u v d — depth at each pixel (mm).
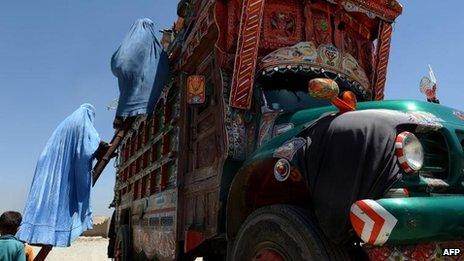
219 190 4355
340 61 4887
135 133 9398
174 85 6551
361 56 5641
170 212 6035
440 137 2988
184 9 6301
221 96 4578
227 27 4746
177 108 6234
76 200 4742
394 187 2615
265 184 3801
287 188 3695
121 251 8617
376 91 5590
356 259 2844
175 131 6219
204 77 5059
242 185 3740
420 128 2855
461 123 3182
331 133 2887
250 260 3383
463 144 3066
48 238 4363
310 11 4875
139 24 6168
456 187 2871
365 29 5719
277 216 3135
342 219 2643
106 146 5379
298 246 2916
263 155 3395
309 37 4758
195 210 5320
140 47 6020
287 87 4594
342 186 2684
